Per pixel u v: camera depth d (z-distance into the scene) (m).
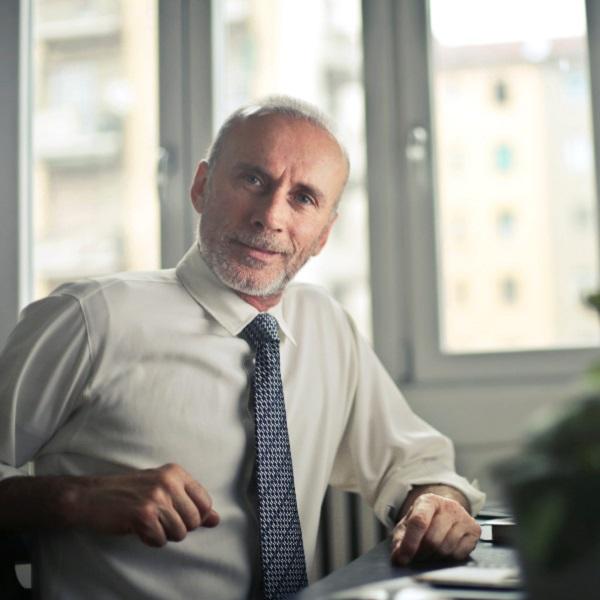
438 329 1.87
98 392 1.18
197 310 1.25
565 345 1.85
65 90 2.02
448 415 1.78
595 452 0.52
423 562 0.95
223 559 1.15
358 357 1.42
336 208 1.34
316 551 1.72
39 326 1.19
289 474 1.18
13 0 2.02
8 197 1.97
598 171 1.86
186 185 1.94
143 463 1.16
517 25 1.92
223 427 1.19
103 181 1.99
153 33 2.00
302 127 1.27
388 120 1.91
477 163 1.90
